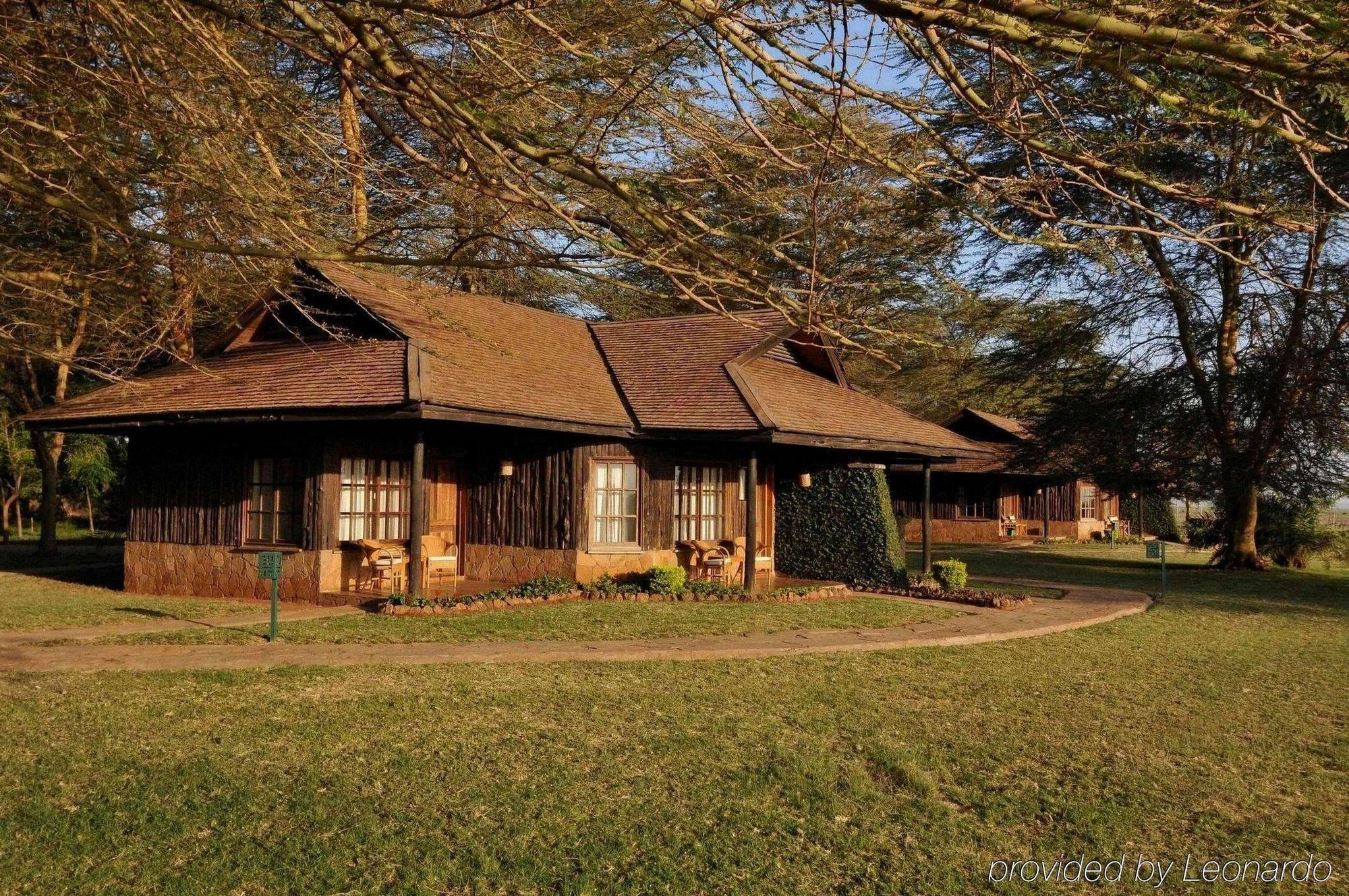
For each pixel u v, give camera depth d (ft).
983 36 11.65
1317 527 88.63
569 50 14.38
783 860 17.40
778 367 61.26
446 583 51.67
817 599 50.75
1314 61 9.92
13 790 19.63
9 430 96.53
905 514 138.51
